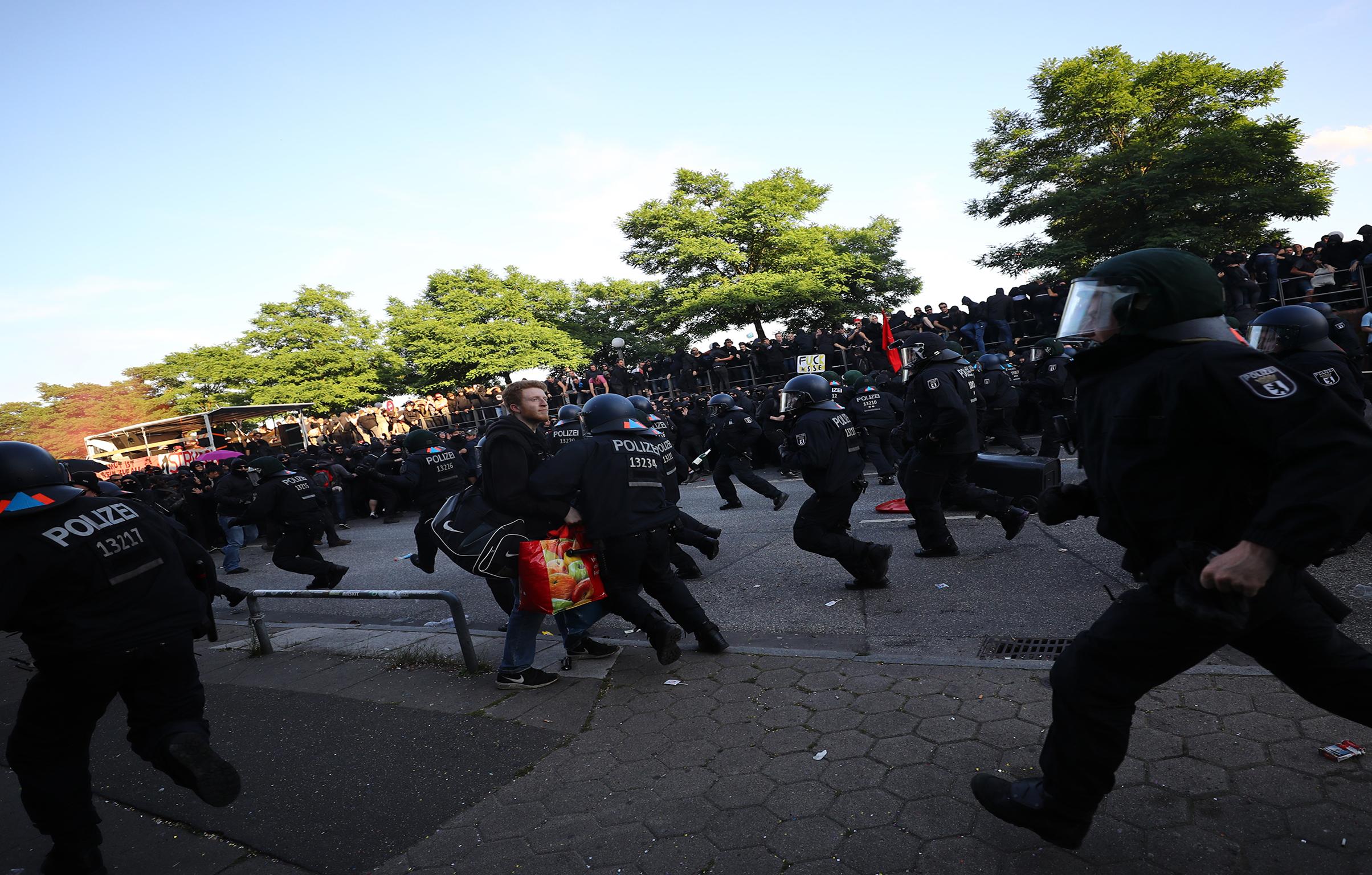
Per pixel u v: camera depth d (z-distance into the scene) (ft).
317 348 119.75
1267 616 5.82
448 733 11.98
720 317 114.21
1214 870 7.09
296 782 10.99
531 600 12.75
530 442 13.34
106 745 13.15
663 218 109.50
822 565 20.88
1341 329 34.30
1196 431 5.63
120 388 85.30
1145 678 6.37
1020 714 10.34
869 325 58.95
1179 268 5.84
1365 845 7.13
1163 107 85.56
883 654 13.83
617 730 11.48
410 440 26.14
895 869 7.62
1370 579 14.43
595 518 12.90
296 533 25.77
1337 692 6.11
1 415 78.79
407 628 19.60
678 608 14.02
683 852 8.33
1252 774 8.40
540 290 128.06
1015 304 56.70
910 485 19.69
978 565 18.74
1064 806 6.82
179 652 8.73
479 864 8.55
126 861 9.52
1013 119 88.99
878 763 9.61
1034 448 39.27
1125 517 6.17
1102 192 78.07
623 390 74.54
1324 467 4.95
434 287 126.41
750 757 10.17
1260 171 76.18
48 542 7.97
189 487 42.68
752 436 30.27
